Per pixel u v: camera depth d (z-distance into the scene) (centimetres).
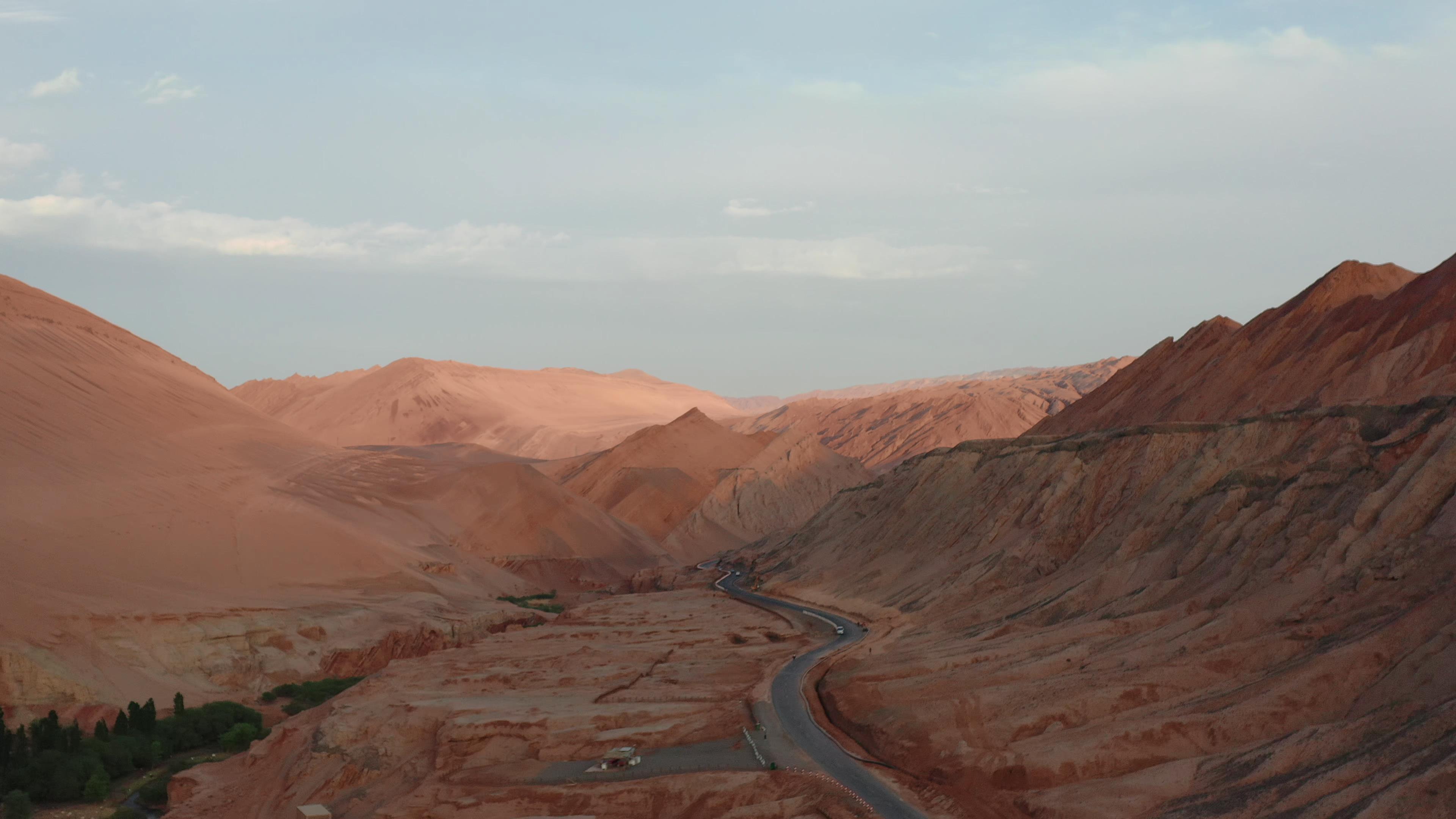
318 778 4575
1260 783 3111
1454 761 2684
